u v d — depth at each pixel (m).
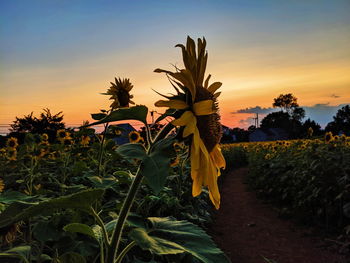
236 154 24.97
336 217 6.95
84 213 2.14
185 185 5.87
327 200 6.66
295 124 90.75
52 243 2.18
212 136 1.53
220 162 1.64
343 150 8.17
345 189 6.12
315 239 6.07
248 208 9.18
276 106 99.62
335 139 9.44
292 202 8.41
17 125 19.23
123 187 3.64
